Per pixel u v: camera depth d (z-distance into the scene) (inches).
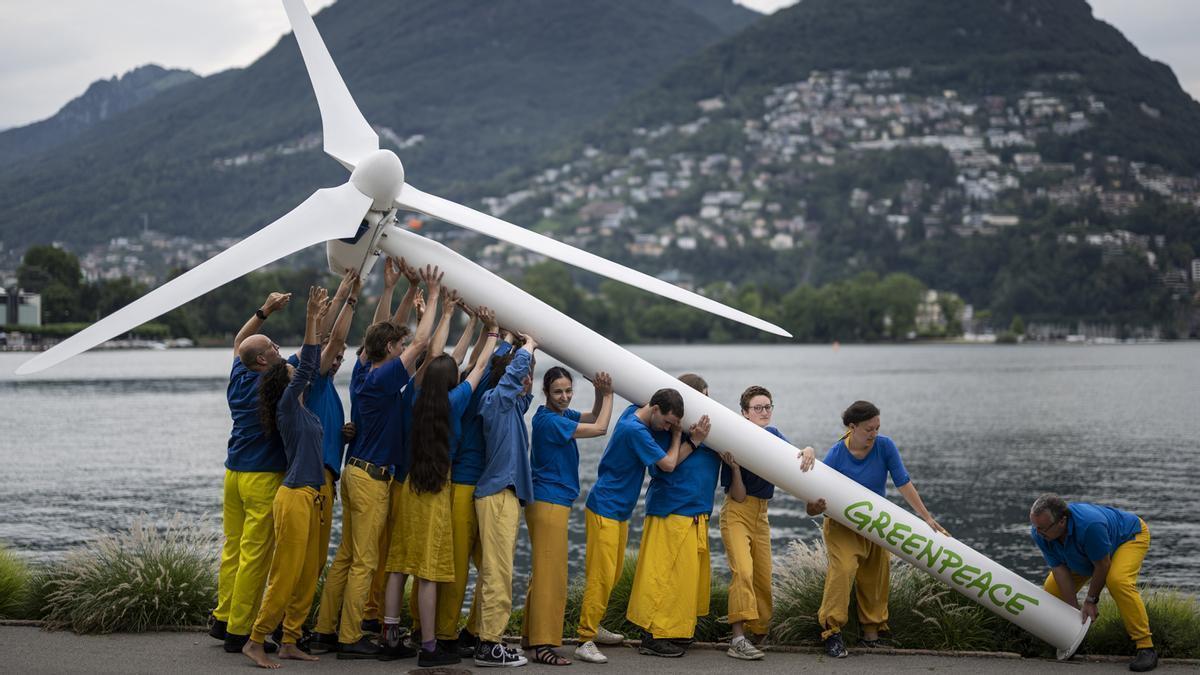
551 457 292.0
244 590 285.3
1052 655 311.1
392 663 281.4
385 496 286.2
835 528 307.7
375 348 284.4
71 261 6161.4
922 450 1432.1
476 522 288.8
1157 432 1692.9
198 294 278.4
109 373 3759.8
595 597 292.0
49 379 3331.7
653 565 297.4
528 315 309.0
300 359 275.3
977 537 766.5
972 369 4333.2
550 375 295.3
